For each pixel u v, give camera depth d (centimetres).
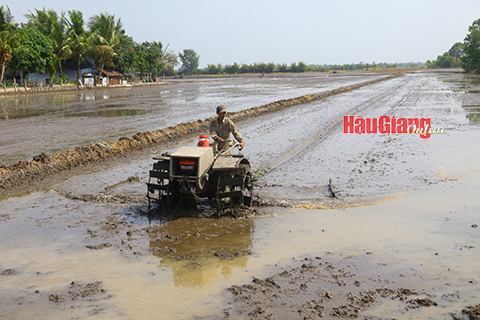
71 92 4912
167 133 1485
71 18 6128
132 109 2570
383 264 482
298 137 1434
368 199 733
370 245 539
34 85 5178
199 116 2120
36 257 517
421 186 806
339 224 621
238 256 514
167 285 442
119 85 6575
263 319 371
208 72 15850
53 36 5522
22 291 433
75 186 838
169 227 620
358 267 475
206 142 702
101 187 830
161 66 8888
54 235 589
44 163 980
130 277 461
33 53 4925
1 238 579
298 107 2534
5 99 3622
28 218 661
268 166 1012
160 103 3036
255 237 578
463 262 481
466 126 1566
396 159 1059
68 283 450
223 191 702
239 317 376
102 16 6531
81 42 5744
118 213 684
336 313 379
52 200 755
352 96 3325
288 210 687
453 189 779
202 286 438
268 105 2450
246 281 448
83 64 6719
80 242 563
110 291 430
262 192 784
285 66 15300
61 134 1540
